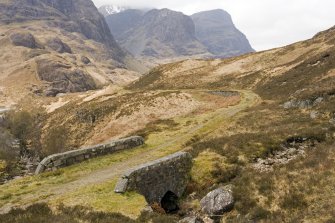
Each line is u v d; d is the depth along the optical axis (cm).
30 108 15075
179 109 8525
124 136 8025
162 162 2830
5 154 8069
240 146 3431
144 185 2666
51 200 2405
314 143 3384
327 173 2428
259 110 5847
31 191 2609
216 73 13412
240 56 14912
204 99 8869
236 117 5622
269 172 2764
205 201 2542
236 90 10088
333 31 12962
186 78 13412
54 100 16462
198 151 3509
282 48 13975
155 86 13462
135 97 10188
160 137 4644
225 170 3073
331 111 4291
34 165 7675
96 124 9450
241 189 2570
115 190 2531
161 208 2609
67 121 10462
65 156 3167
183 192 2952
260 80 10650
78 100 13812
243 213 2347
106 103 10238
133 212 2262
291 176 2552
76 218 2053
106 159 3391
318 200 2203
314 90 5619
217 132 4769
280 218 2145
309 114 4644
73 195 2483
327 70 7531
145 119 8500
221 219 2370
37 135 11094
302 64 9631
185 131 5006
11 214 2128
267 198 2405
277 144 3397
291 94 6925
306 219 2050
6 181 5656
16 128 11988
